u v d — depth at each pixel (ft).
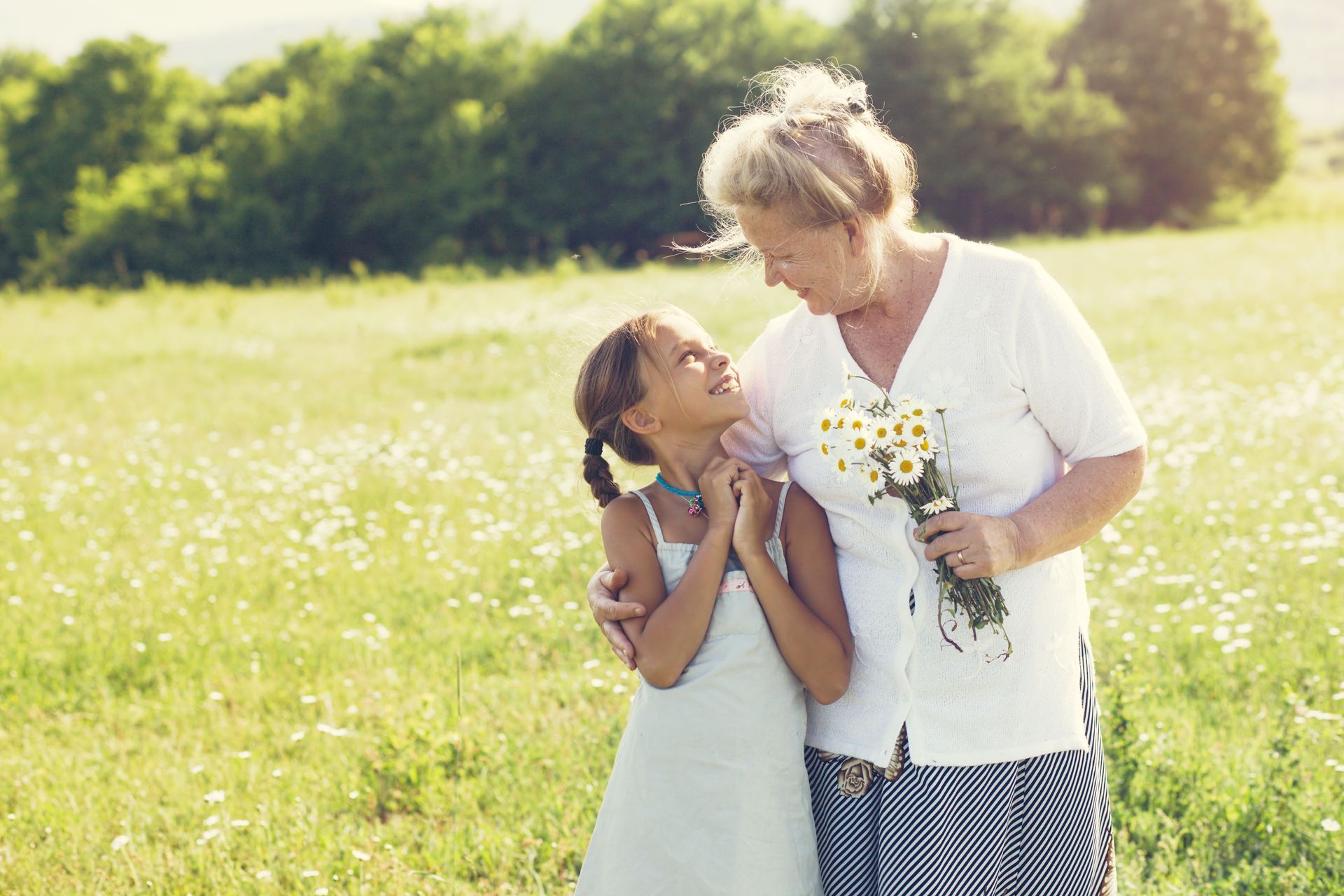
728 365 7.18
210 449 30.73
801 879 6.88
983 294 6.47
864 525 6.76
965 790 6.70
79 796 12.37
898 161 6.31
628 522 7.06
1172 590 16.49
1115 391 6.49
